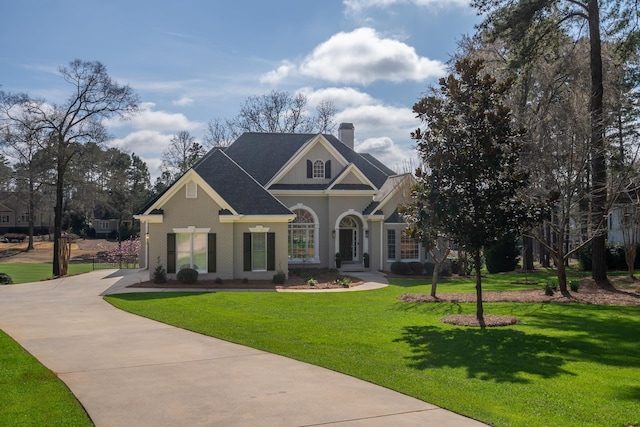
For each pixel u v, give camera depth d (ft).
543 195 70.69
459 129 49.88
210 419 24.09
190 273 86.12
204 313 56.44
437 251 110.11
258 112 199.72
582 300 68.44
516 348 39.73
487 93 49.60
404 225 110.83
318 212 114.42
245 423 23.61
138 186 284.00
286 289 83.46
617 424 23.67
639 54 93.04
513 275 111.45
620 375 32.14
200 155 218.18
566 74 95.25
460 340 42.52
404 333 45.62
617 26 81.61
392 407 25.90
